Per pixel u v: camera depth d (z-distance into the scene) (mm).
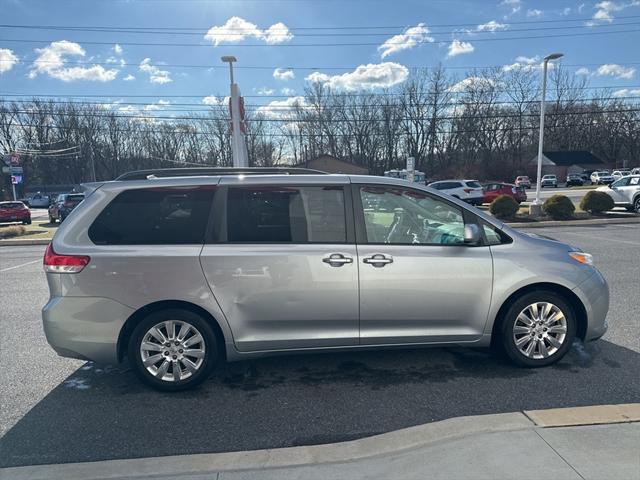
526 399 3266
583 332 3842
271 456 2590
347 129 61500
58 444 2848
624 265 8125
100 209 3514
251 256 3471
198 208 3559
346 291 3533
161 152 70125
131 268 3402
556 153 70812
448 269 3604
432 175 61281
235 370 3941
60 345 3406
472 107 58000
